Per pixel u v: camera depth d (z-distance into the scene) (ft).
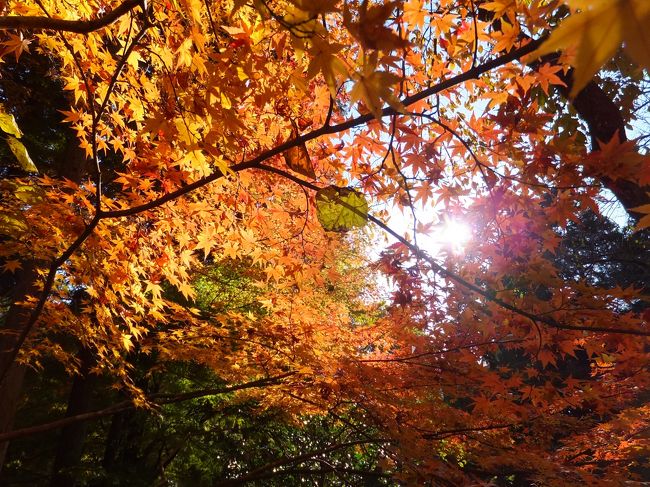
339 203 7.55
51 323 12.82
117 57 10.91
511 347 11.69
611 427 13.64
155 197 10.69
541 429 14.49
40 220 11.21
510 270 9.22
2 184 11.58
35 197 10.12
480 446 14.17
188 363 26.89
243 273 19.88
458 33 8.29
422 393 13.88
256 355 15.02
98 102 9.93
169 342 15.38
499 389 12.45
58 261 10.13
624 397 13.12
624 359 11.18
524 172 7.98
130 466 29.22
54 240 11.14
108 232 10.93
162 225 10.96
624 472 13.42
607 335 10.37
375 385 13.35
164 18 8.30
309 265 11.02
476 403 12.96
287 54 9.95
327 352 14.26
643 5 1.61
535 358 11.01
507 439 14.30
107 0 9.36
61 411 33.83
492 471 13.35
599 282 26.43
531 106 8.48
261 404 18.20
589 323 9.57
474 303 10.29
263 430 27.04
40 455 32.73
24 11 9.06
